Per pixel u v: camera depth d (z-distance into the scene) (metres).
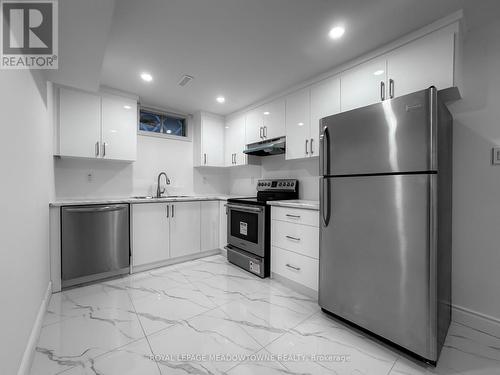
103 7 1.25
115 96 2.97
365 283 1.65
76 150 2.71
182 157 3.90
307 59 2.25
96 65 1.88
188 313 1.97
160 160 3.68
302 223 2.30
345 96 2.30
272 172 3.58
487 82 1.80
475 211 1.84
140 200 2.89
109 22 1.38
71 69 1.94
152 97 3.22
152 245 3.00
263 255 2.72
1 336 0.97
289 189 3.16
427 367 1.40
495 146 1.77
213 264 3.21
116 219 2.69
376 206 1.59
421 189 1.40
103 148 2.88
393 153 1.51
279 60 2.26
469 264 1.86
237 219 3.14
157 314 1.95
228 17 1.69
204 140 3.80
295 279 2.38
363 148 1.66
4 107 1.03
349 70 2.27
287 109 2.90
